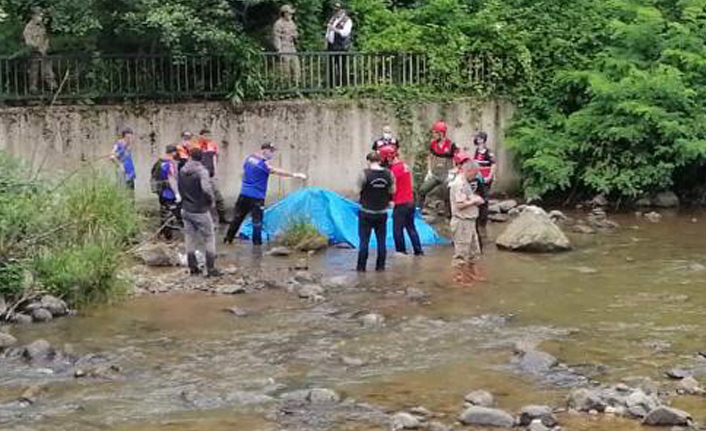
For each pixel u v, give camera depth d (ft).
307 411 31.17
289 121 70.95
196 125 68.59
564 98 77.87
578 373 35.01
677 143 72.28
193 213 50.01
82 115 65.46
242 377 34.65
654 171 73.15
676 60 76.84
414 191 72.38
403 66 75.46
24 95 65.16
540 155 74.49
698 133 73.56
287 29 73.72
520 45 77.87
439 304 45.14
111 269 45.39
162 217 59.93
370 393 32.96
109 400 32.24
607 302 45.44
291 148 71.15
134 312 43.50
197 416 30.73
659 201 74.28
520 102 77.92
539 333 40.27
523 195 76.54
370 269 52.80
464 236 52.95
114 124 66.44
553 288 48.29
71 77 66.59
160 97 68.59
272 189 70.69
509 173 77.71
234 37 68.28
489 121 77.10
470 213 52.95
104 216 47.52
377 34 79.05
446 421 30.30
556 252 57.31
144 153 67.31
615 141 74.43
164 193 59.67
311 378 34.58
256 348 38.19
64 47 69.36
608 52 78.33
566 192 75.97
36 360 36.37
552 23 80.94
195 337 39.68
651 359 36.68
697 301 45.62
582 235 63.21
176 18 65.26
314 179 71.97
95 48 68.39
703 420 30.19
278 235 60.29
